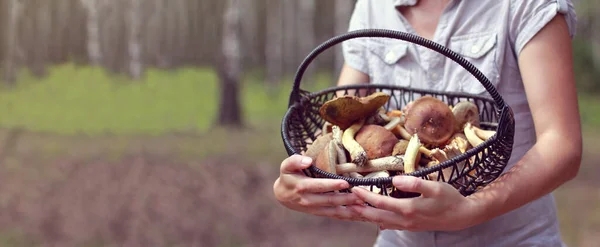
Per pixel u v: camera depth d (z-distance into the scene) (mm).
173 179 5957
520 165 1144
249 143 8422
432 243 1369
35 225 4402
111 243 4207
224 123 9922
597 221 5266
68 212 4789
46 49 8891
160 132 8570
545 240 1318
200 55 10773
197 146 7797
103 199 5129
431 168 1016
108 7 9195
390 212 1050
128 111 9312
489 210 1072
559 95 1180
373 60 1475
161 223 4637
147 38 10109
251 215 5004
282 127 1182
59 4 8750
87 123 8438
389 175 1106
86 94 9227
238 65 10273
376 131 1167
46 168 6027
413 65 1413
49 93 8984
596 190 6488
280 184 1128
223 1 10484
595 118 13617
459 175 1056
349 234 4664
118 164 6375
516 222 1308
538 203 1331
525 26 1231
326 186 1028
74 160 6477
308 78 13766
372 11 1484
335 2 13758
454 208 1027
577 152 1151
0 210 4699
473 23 1313
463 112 1236
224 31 10352
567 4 1214
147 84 10141
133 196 5285
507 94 1305
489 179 1094
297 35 13906
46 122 8117
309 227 4832
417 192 1009
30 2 8609
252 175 6359
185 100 10578
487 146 1037
